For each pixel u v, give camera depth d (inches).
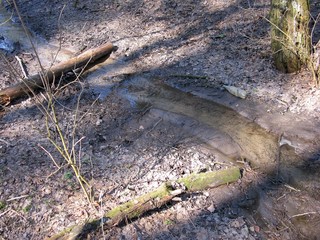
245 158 91.1
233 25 138.7
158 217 75.9
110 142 96.6
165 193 77.4
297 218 76.8
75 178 85.2
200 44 132.9
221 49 128.3
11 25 161.2
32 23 160.9
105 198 80.3
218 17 145.2
